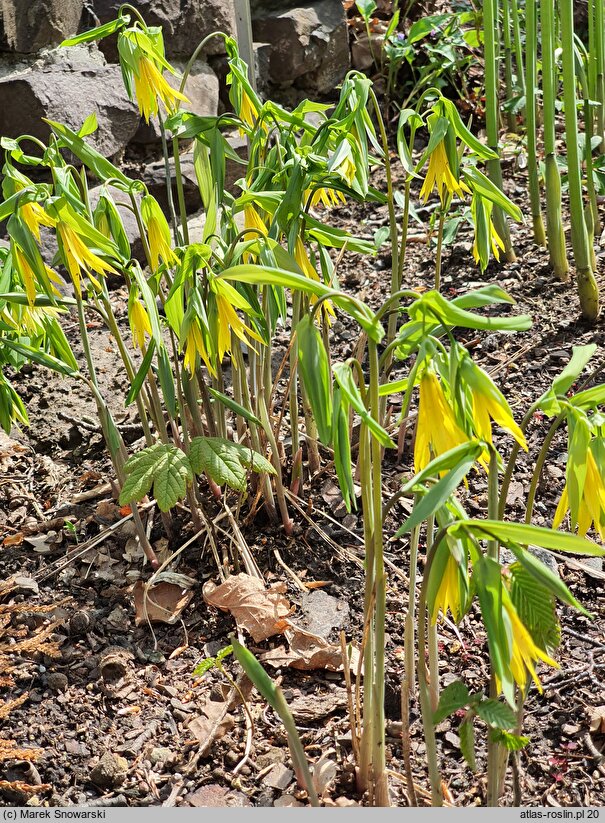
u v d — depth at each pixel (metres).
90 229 1.88
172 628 2.20
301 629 2.11
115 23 2.15
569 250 3.50
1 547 2.47
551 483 2.52
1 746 1.84
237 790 1.78
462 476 1.17
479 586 1.16
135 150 3.91
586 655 2.03
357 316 1.32
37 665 2.09
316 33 4.60
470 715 1.31
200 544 2.42
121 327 3.36
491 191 2.06
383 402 2.57
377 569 1.48
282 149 2.11
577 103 3.27
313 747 1.85
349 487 1.40
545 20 2.99
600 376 2.80
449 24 4.30
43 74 3.51
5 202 1.84
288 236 2.00
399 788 1.74
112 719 1.96
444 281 3.45
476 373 1.25
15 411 2.44
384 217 3.97
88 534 2.50
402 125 2.11
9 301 2.02
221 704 1.98
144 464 2.13
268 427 2.31
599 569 2.26
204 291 1.90
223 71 4.28
